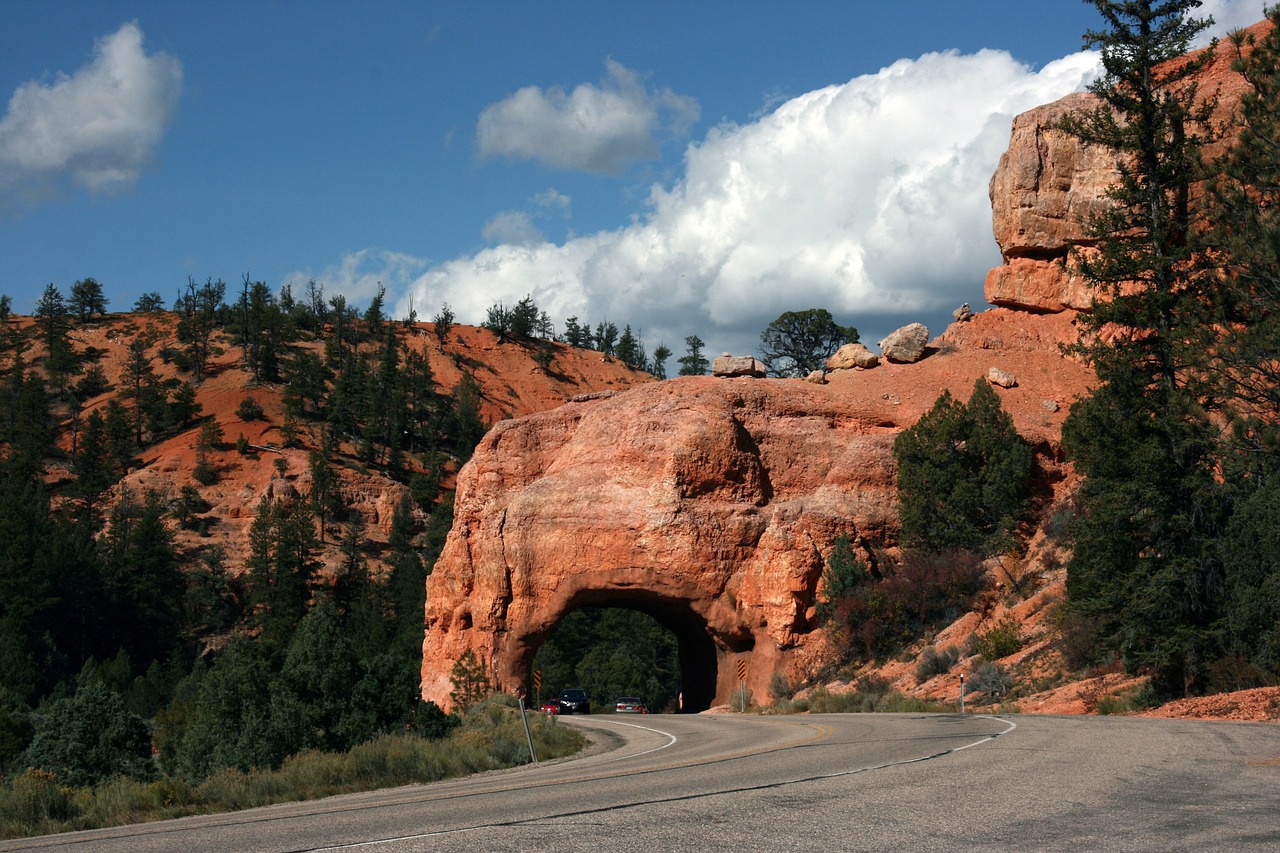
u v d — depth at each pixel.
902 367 63.56
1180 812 9.76
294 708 25.33
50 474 153.50
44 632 96.81
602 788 13.78
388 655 28.81
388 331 186.12
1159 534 30.41
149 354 192.38
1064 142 63.38
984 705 34.72
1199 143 32.38
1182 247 31.02
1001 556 49.22
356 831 10.68
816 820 9.90
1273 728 17.73
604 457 59.06
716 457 56.72
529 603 57.94
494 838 9.55
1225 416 28.05
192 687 83.12
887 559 54.47
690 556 55.19
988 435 53.06
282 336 197.25
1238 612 27.89
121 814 16.36
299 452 152.75
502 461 62.72
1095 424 31.44
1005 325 64.56
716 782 13.44
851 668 48.81
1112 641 30.64
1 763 35.66
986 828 9.23
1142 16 33.53
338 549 132.62
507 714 38.00
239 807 17.38
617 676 100.31
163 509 134.75
